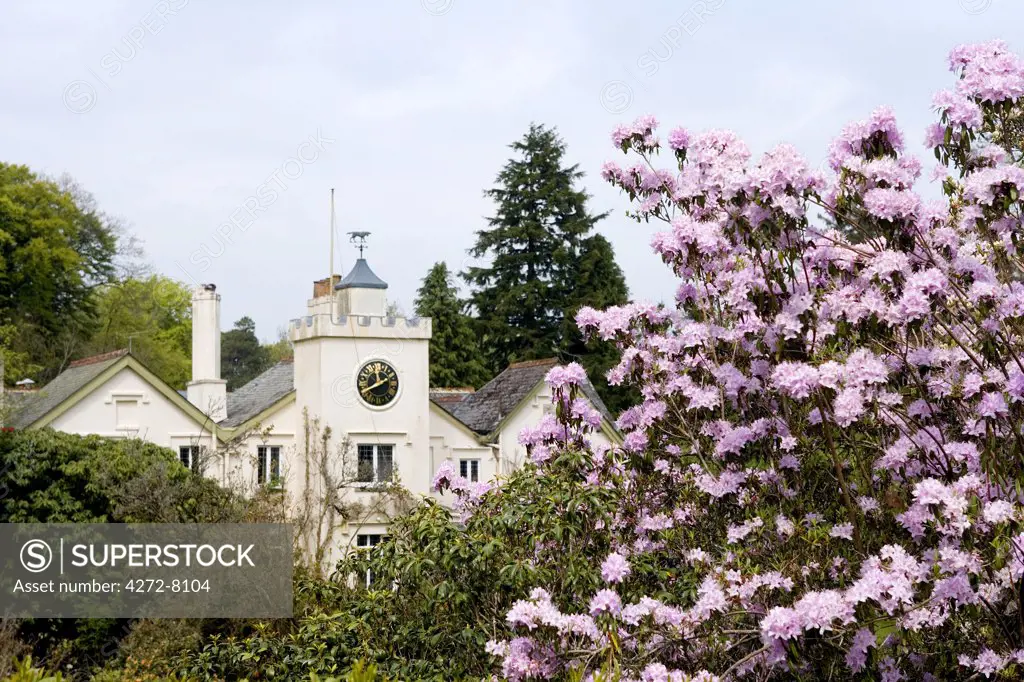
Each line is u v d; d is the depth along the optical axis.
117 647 23.92
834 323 9.30
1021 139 9.21
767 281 9.16
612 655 8.64
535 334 54.28
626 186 10.98
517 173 56.62
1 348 45.84
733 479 9.98
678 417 10.35
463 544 11.86
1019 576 8.17
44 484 25.22
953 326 9.66
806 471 10.02
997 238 9.00
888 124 9.15
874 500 9.62
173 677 14.09
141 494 24.09
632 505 11.51
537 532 11.70
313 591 14.66
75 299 58.97
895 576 8.02
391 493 33.28
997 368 8.84
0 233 52.62
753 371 9.88
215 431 34.62
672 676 8.44
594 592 11.25
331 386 36.00
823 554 9.48
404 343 37.19
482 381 56.94
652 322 10.70
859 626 8.34
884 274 8.63
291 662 13.59
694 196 10.03
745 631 8.68
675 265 10.10
